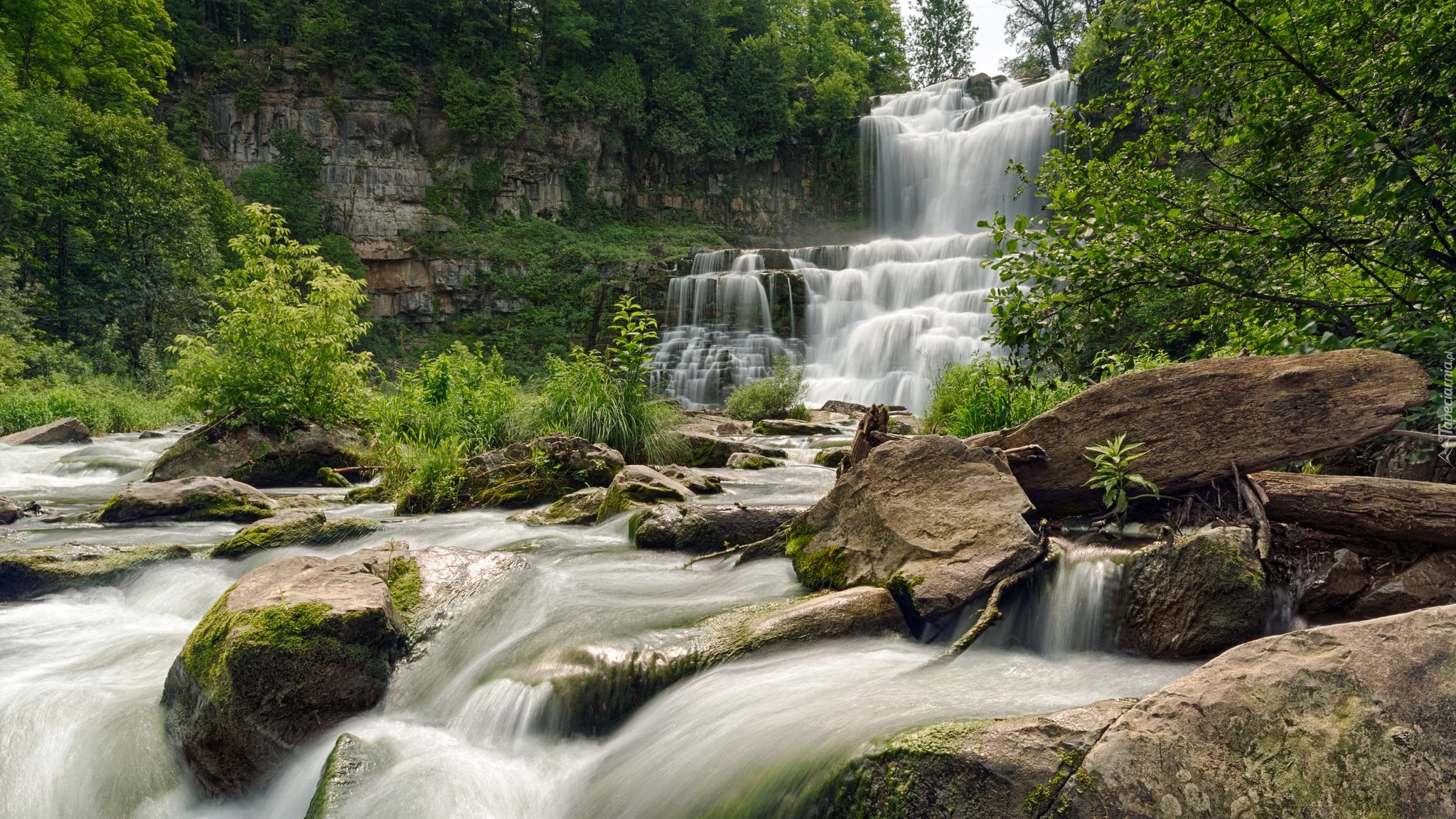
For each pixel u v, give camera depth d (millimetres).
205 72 49125
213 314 34781
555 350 47656
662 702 3695
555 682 3762
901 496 4668
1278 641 2523
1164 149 5914
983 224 6047
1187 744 2270
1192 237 5594
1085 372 8797
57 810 3600
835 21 70375
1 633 5027
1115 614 3725
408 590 4930
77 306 31000
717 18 66375
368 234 50594
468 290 50812
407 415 12336
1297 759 2189
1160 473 4277
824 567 4832
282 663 3756
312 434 12180
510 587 4992
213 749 3646
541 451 9656
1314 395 4016
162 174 34094
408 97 52406
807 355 37938
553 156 56656
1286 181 5273
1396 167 4410
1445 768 2100
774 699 3359
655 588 5195
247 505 8828
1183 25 5453
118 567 5984
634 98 58375
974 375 12258
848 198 59500
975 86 54938
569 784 3387
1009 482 4484
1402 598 3568
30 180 28531
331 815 3080
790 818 2697
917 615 4016
